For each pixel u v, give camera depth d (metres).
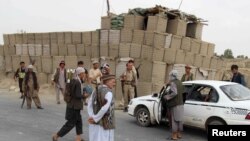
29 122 10.84
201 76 17.55
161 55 16.11
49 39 19.84
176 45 16.70
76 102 8.12
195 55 17.36
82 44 18.23
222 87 9.02
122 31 16.58
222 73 19.69
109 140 6.07
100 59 17.22
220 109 8.68
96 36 17.55
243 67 33.31
